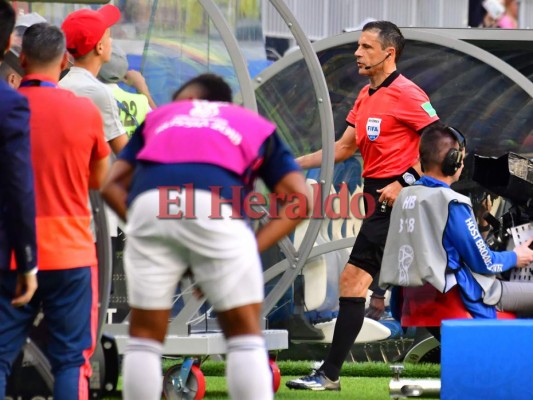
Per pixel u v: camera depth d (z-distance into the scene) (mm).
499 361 20641
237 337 16547
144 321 16750
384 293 31562
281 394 26188
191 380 24516
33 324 20672
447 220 23188
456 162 23625
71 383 19000
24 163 17594
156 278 16641
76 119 19094
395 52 26562
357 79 32594
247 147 16859
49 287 18969
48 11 27406
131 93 26781
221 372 29391
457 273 23250
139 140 17656
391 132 26281
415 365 29641
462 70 32812
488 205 32000
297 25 27938
